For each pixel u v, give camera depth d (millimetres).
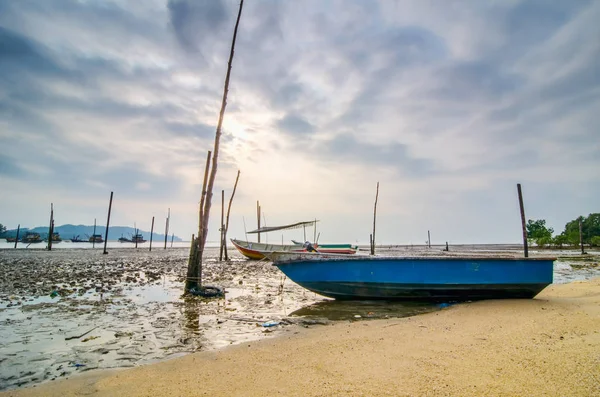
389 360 4867
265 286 14891
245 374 4488
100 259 31562
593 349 5016
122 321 8078
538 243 67875
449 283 10234
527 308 8953
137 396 3891
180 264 27094
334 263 10797
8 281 14945
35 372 4844
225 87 13391
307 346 5766
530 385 3779
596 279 16000
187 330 7281
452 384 3881
